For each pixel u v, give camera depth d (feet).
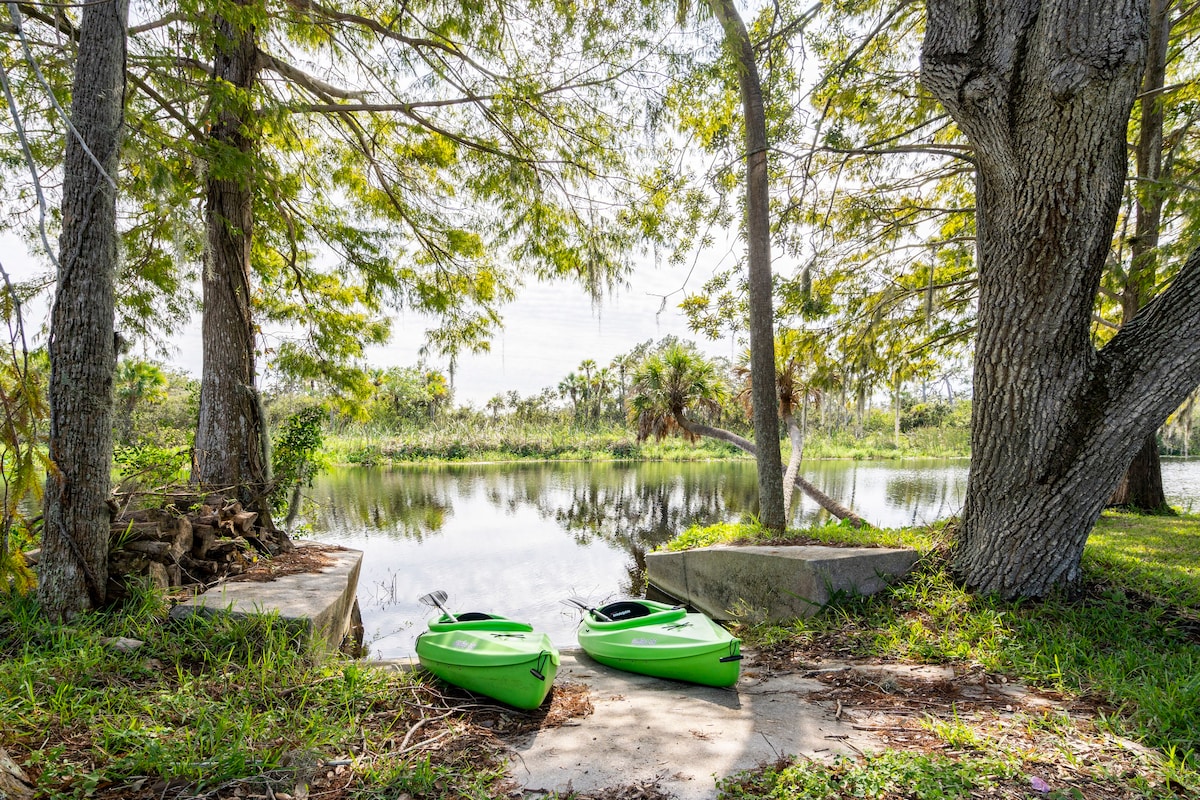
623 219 33.53
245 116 24.90
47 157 24.81
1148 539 31.78
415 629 28.71
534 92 29.37
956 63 17.87
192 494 22.08
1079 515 18.60
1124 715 12.35
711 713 14.07
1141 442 17.97
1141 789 9.45
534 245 34.42
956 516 24.04
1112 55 15.65
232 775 10.36
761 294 30.89
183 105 22.71
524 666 14.16
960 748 11.12
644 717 13.93
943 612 19.19
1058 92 16.30
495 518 64.39
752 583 25.20
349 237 33.30
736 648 15.74
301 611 17.15
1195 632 16.90
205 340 25.31
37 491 13.51
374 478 112.68
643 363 58.13
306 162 35.99
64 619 15.65
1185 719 11.46
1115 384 17.79
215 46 24.21
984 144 18.26
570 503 76.74
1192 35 39.86
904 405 200.44
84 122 16.06
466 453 168.96
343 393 39.01
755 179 30.53
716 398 56.44
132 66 21.18
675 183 32.60
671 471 128.98
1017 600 19.04
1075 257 17.51
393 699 14.35
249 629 16.03
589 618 21.07
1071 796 9.33
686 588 30.45
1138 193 33.83
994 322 19.20
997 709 13.08
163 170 19.27
